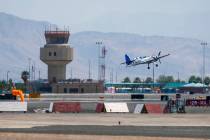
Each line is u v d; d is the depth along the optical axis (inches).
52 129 7076.8
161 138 6259.8
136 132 6806.1
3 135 6456.7
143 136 6417.3
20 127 7308.1
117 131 6894.7
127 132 6801.2
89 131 6875.0
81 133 6683.1
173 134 6643.7
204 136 6471.5
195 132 6850.4
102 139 6225.4
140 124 7731.3
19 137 6353.3
